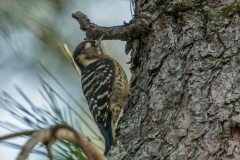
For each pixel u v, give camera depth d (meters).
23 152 4.26
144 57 9.09
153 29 8.95
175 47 8.39
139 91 8.72
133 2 10.14
